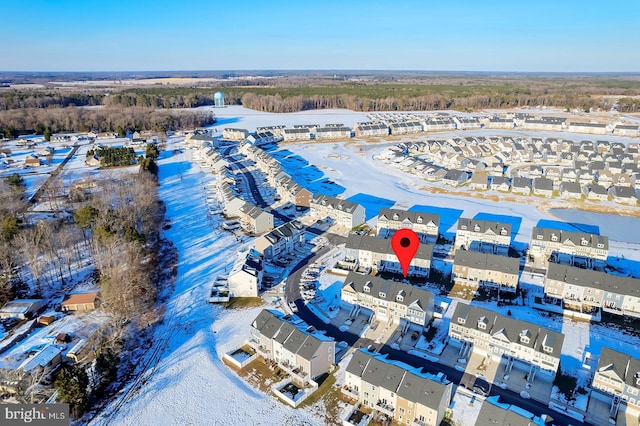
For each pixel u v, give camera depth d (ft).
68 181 549.13
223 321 278.87
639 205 483.92
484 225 366.02
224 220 440.04
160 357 244.83
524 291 306.55
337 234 408.46
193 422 200.85
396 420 203.10
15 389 211.82
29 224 394.11
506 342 232.32
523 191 528.22
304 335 233.35
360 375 212.64
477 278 310.04
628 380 200.95
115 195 475.72
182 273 335.47
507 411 177.78
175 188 549.54
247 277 301.02
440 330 267.80
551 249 351.87
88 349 245.24
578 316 277.64
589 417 201.98
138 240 348.79
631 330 264.93
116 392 218.59
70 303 283.59
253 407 210.18
